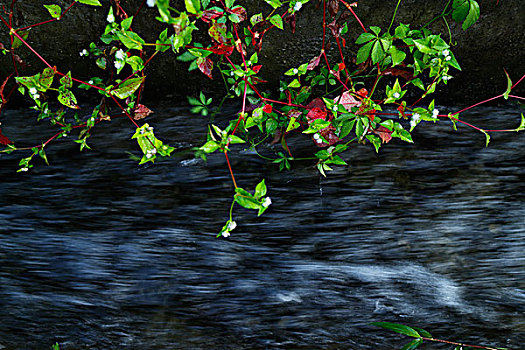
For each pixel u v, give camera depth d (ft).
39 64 10.00
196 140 9.55
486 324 6.25
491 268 7.07
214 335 6.13
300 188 8.46
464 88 10.18
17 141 9.59
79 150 9.37
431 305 6.53
